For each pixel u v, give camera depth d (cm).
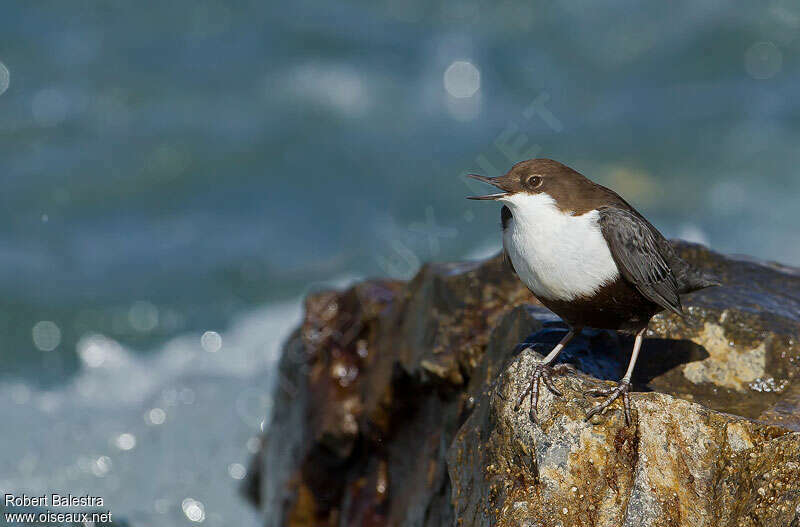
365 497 797
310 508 848
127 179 1967
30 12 2488
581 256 557
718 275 759
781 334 662
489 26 2442
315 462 842
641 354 662
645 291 559
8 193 1911
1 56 2317
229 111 2175
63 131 2095
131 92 2230
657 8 2394
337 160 2006
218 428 1198
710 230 1750
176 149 2028
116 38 2408
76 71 2291
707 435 538
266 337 1534
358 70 2261
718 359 657
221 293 1661
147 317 1602
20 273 1688
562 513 525
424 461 733
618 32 2367
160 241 1798
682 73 2228
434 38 2398
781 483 510
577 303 570
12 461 1137
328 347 874
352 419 811
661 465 528
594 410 544
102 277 1695
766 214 1766
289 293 1666
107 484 1098
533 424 549
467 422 616
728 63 2234
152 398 1278
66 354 1510
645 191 1869
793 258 1650
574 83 2245
